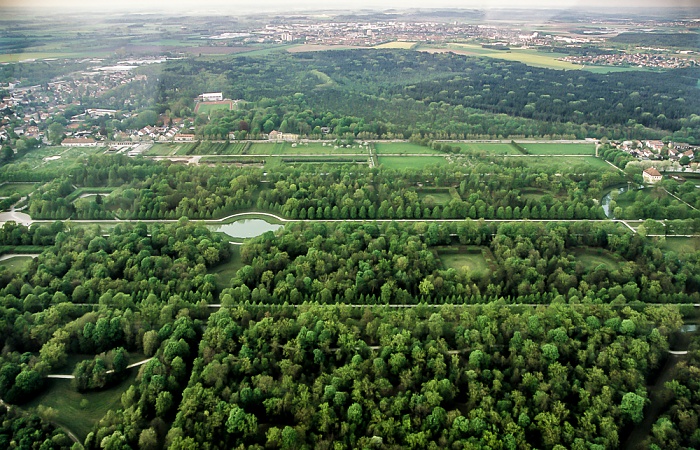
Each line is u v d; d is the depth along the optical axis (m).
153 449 185.25
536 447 191.00
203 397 199.75
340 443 186.25
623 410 199.75
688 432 193.75
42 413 196.62
